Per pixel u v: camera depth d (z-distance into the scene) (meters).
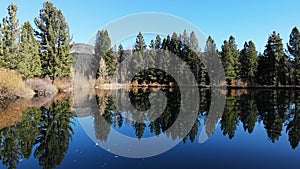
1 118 11.64
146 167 5.69
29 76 27.42
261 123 10.66
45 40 30.69
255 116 12.38
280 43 37.06
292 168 5.65
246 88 34.50
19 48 26.61
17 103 17.30
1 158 6.26
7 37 25.77
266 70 37.59
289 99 19.89
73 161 6.06
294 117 11.97
